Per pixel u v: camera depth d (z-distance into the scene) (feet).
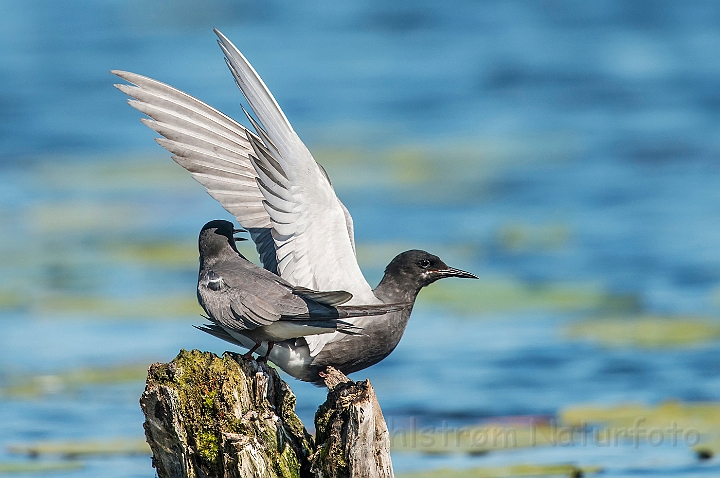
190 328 53.11
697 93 98.84
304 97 100.58
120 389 45.19
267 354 26.00
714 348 49.62
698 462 36.50
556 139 89.66
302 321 25.07
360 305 26.86
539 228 69.56
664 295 57.72
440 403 43.65
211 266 26.76
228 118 31.01
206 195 79.36
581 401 43.65
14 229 71.10
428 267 32.17
